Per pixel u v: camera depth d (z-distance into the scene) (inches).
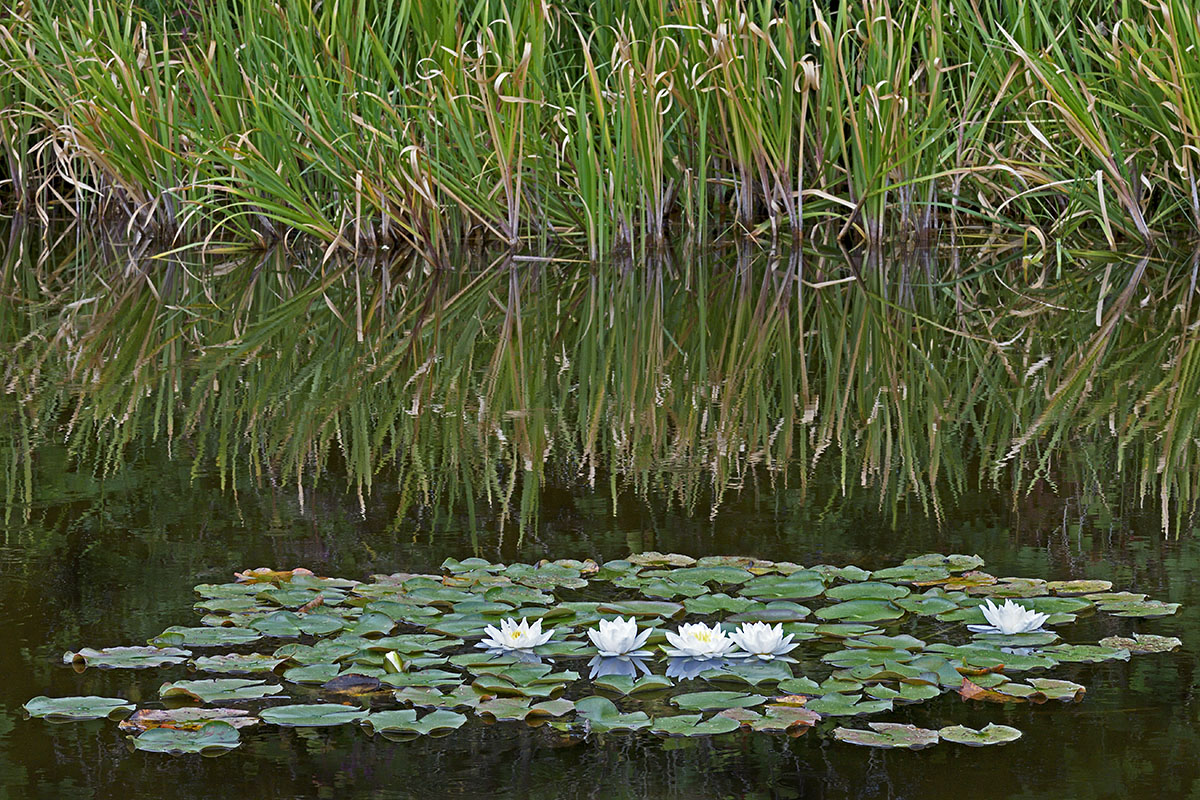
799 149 432.1
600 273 400.5
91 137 449.1
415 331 334.0
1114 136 406.6
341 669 142.7
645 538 189.5
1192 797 119.1
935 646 147.3
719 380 288.0
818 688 137.3
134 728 131.3
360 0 407.8
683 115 438.9
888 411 262.5
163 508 205.3
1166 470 221.3
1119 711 136.2
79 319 353.4
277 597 161.6
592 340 323.9
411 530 193.6
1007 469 224.4
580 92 417.7
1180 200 426.3
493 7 438.3
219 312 359.3
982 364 298.2
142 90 442.6
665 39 419.2
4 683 142.2
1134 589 168.1
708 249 434.6
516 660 143.6
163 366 303.7
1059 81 395.2
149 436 248.5
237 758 127.6
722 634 145.7
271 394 278.8
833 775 124.0
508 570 171.8
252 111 435.2
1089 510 201.3
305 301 370.0
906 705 138.0
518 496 211.0
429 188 402.6
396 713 130.6
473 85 418.0
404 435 248.1
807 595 162.7
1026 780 122.6
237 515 201.8
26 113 465.7
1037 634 151.7
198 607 161.6
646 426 253.9
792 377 289.4
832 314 346.9
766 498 209.5
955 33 440.8
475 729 134.3
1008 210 451.8
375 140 407.5
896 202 452.1
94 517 201.2
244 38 426.3
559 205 444.5
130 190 455.5
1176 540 187.3
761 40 417.7
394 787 122.1
